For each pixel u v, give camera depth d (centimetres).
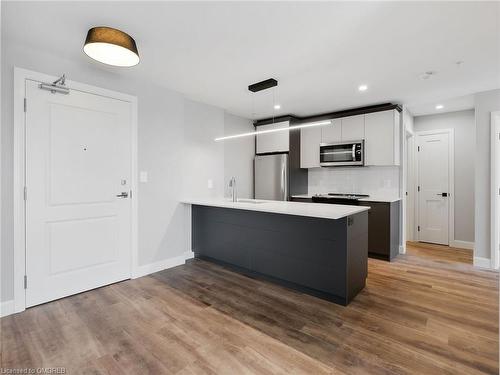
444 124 461
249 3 173
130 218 306
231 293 267
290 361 167
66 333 197
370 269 337
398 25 196
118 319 217
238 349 179
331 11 181
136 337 192
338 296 242
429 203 479
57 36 215
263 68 275
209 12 183
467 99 380
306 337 192
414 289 275
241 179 505
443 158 464
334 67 271
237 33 209
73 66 260
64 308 236
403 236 413
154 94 325
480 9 177
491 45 225
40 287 242
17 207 227
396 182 418
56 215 251
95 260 278
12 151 225
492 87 329
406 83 316
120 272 298
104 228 284
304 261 263
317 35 211
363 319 216
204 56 248
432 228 477
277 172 479
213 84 323
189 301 249
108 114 285
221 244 344
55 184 250
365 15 185
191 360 168
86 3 173
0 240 220
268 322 212
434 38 214
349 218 239
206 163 404
